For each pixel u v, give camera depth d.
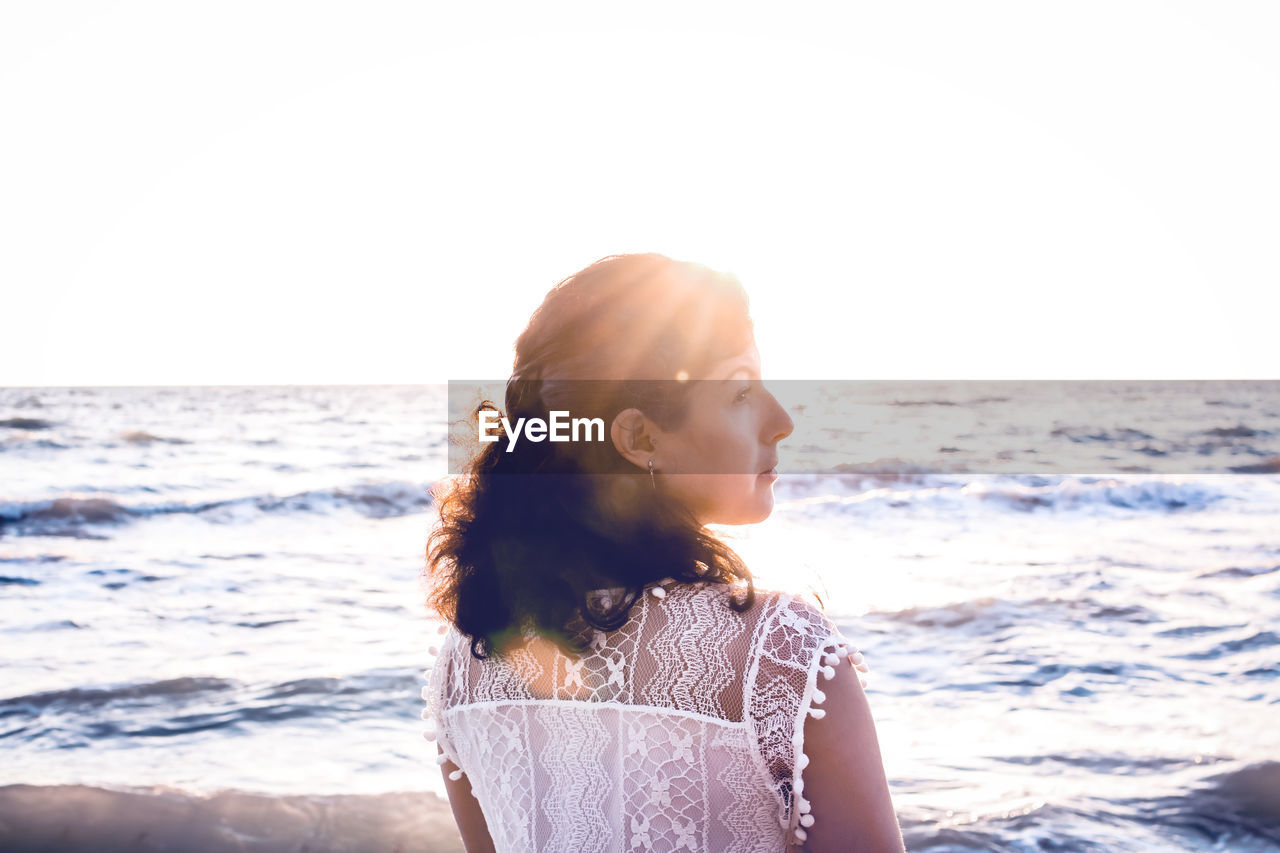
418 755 6.14
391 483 21.16
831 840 0.98
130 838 4.70
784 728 0.98
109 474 25.44
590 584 1.07
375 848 4.59
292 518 18.62
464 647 1.27
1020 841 4.66
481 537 1.16
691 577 1.07
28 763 6.11
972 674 7.75
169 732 6.73
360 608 10.80
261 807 5.00
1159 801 5.14
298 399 62.88
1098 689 7.32
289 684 7.80
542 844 1.10
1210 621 9.38
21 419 43.00
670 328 1.08
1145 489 19.20
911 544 14.27
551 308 1.13
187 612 10.70
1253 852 4.55
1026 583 11.32
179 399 61.75
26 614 10.68
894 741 6.20
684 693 1.01
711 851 1.00
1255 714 6.63
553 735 1.09
